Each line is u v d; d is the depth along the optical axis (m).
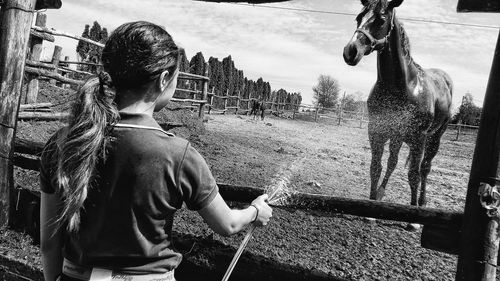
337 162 10.17
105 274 1.33
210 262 2.92
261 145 11.66
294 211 4.93
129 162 1.29
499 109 2.15
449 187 8.34
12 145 3.51
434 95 5.17
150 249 1.34
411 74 4.79
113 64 1.32
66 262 1.40
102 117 1.27
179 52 1.43
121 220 1.30
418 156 5.16
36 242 3.40
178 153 1.33
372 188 5.07
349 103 27.88
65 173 1.24
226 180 6.56
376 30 4.52
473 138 22.48
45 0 3.68
